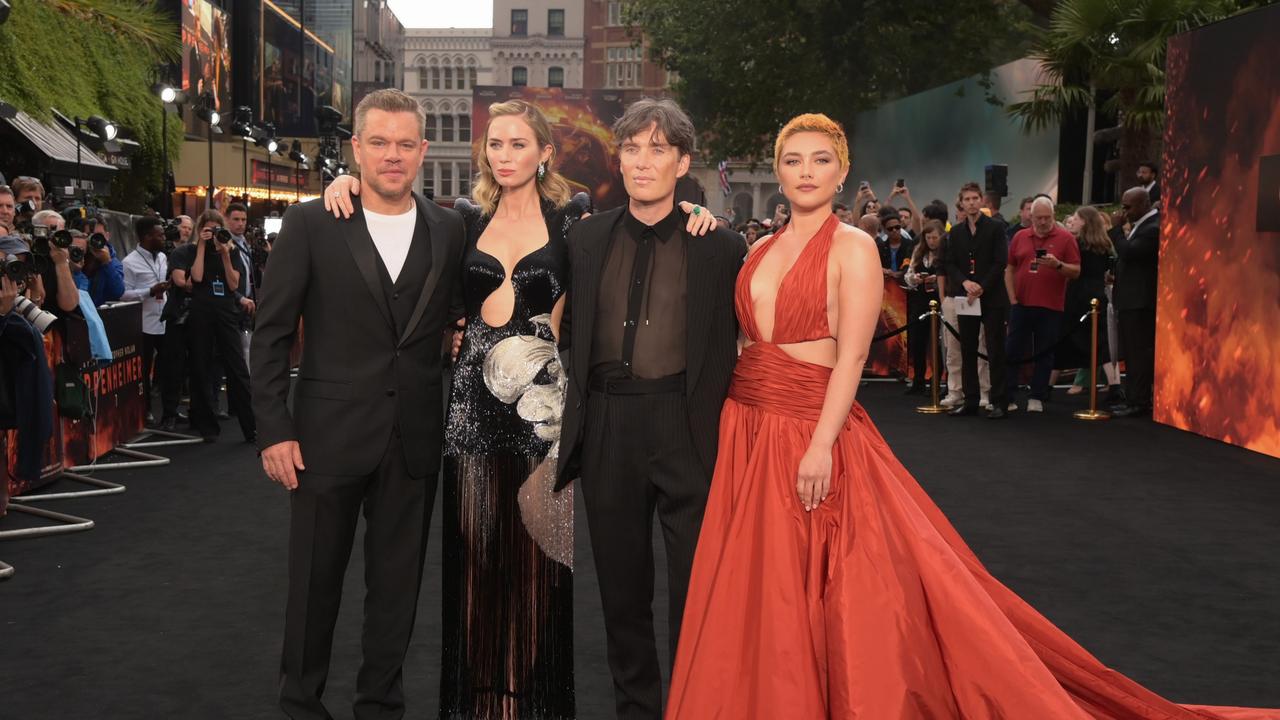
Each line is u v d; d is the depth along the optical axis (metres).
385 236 3.15
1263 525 5.96
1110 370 10.56
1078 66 14.73
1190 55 8.90
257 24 39.50
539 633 3.30
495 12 81.50
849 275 2.90
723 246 3.09
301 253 3.08
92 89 15.73
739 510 2.95
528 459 3.27
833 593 2.82
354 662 3.93
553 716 3.32
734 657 2.86
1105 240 10.52
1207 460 7.88
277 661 3.91
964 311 9.91
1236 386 8.42
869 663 2.75
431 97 84.81
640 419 3.04
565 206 3.30
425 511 3.22
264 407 3.05
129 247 13.84
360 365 3.12
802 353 2.99
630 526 3.10
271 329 3.07
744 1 29.83
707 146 33.34
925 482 7.12
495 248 3.24
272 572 5.05
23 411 5.37
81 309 7.09
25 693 3.59
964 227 10.01
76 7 15.77
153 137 17.64
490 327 3.25
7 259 5.25
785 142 3.00
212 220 8.37
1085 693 3.13
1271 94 7.81
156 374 9.63
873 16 29.22
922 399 11.39
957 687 2.78
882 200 28.81
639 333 3.06
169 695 3.59
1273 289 7.89
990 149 23.12
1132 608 4.53
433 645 4.14
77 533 5.79
